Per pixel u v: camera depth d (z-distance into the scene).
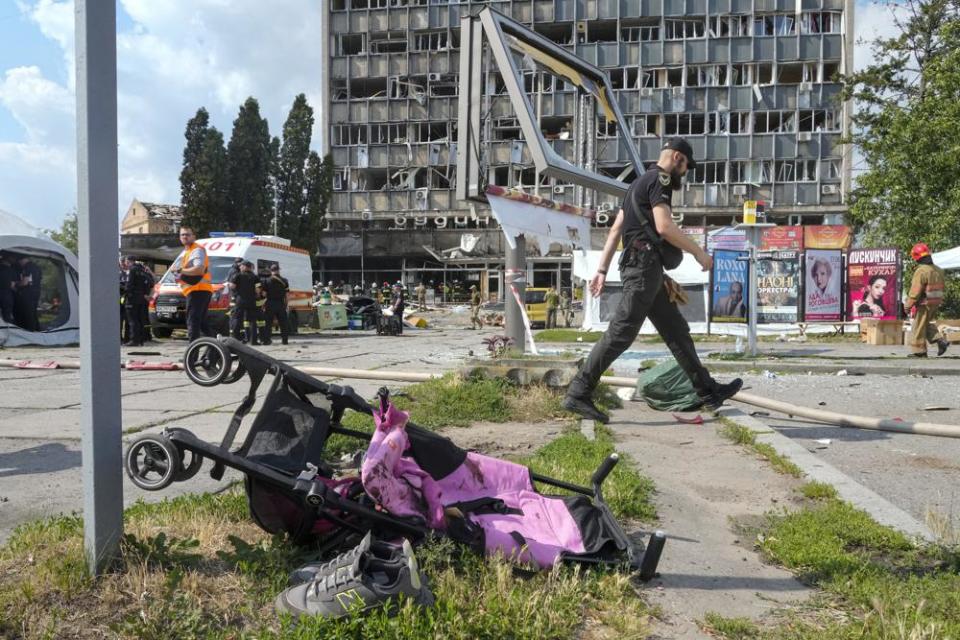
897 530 3.57
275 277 18.20
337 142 56.31
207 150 47.72
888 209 25.16
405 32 55.66
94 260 2.77
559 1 53.06
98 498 2.78
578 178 8.93
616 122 10.98
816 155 50.50
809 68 51.38
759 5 51.16
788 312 20.17
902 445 5.91
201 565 2.90
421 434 3.29
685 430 6.29
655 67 52.25
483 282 52.41
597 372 6.11
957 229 23.95
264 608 2.59
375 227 56.75
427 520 3.04
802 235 38.28
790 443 5.57
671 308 6.01
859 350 15.60
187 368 3.06
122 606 2.56
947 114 23.34
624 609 2.71
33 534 3.19
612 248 6.18
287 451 2.99
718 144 51.41
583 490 3.55
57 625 2.43
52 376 10.84
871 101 27.22
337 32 55.97
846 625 2.64
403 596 2.44
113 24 2.86
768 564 3.29
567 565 3.00
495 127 42.41
